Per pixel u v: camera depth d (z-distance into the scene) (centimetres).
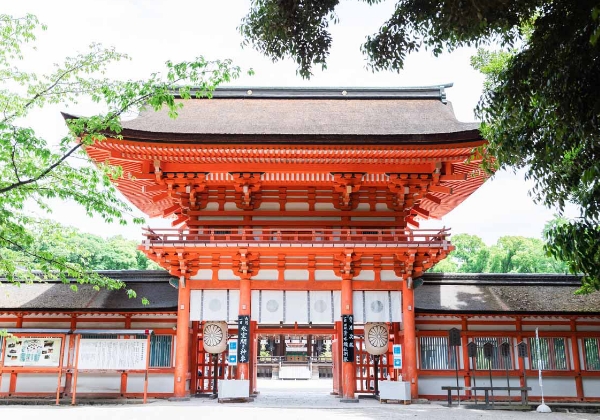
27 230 1321
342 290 2105
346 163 2164
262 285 2111
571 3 933
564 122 932
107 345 1977
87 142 1234
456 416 1647
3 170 1217
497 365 2262
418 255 2116
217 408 1784
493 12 1087
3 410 1748
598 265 991
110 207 1268
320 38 1240
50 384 2164
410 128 2342
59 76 1269
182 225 2433
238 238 2181
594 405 2073
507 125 1095
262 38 1262
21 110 1236
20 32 1273
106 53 1306
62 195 1235
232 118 2484
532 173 1129
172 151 2066
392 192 2261
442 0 1092
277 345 5891
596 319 2316
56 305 2228
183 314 2092
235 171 2169
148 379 2173
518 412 1855
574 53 910
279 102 2756
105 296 2333
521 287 2536
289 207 2262
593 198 1009
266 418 1532
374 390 2389
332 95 2809
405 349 2098
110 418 1523
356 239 2194
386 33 1210
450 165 2180
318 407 1845
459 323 2292
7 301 2256
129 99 1234
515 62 1041
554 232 1056
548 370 2258
